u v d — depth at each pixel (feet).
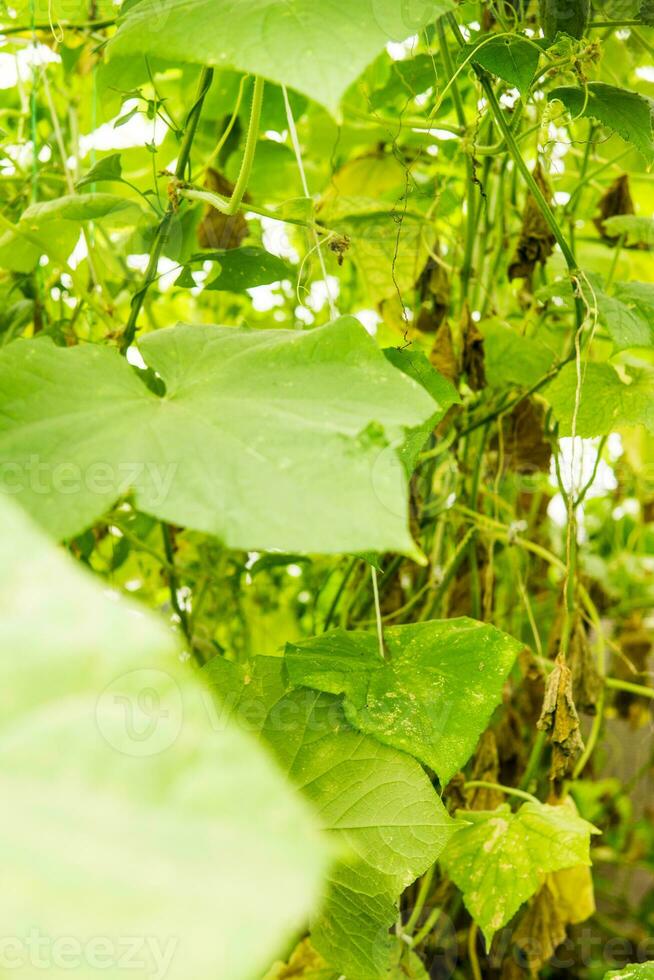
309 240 4.54
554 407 4.54
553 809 4.45
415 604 5.18
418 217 5.14
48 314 4.95
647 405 4.48
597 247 5.73
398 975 4.45
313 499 3.36
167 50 3.54
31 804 2.31
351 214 5.13
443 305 5.17
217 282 4.43
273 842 2.20
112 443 3.46
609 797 6.84
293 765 4.00
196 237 5.05
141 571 5.38
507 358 4.95
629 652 6.56
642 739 7.04
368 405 3.52
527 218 4.95
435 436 4.99
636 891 7.00
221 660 4.05
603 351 5.81
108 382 3.64
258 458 3.43
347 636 4.15
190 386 3.67
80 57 4.96
